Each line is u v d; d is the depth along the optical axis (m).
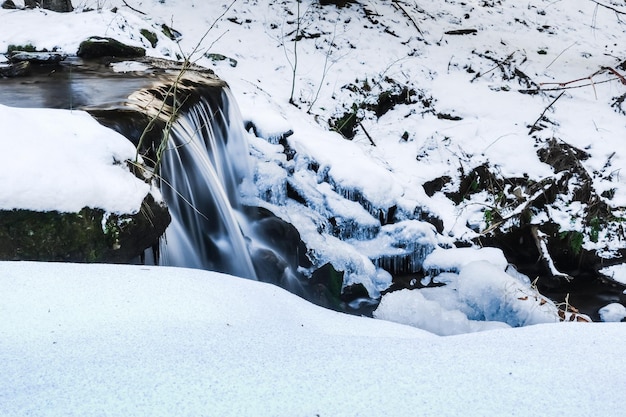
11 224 2.82
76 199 2.95
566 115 8.06
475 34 9.77
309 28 9.03
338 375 1.65
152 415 1.44
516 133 7.70
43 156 2.98
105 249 3.02
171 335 1.94
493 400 1.54
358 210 6.32
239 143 6.11
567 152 7.31
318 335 2.04
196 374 1.63
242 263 4.92
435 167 7.23
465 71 8.84
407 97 8.22
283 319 2.32
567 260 6.74
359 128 7.79
